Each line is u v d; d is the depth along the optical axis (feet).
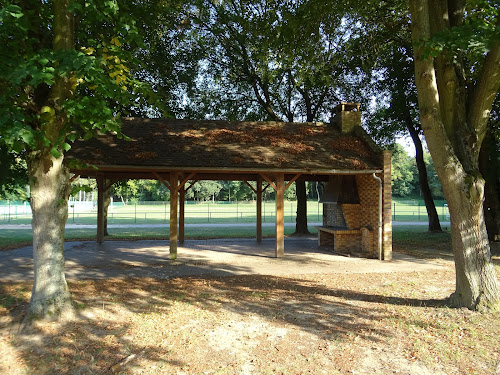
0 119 15.70
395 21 45.55
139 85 23.26
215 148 42.70
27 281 29.55
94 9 18.37
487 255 21.01
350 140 47.67
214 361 15.75
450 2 24.38
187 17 62.34
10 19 16.21
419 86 20.76
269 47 36.22
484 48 18.81
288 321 20.43
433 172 226.38
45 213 20.13
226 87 74.02
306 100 72.28
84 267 36.09
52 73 16.89
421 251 48.24
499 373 14.35
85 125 19.43
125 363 15.49
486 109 21.59
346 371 14.82
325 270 35.32
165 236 64.64
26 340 17.65
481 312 20.26
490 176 50.85
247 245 53.72
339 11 33.14
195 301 24.14
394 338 17.83
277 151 43.50
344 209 47.14
